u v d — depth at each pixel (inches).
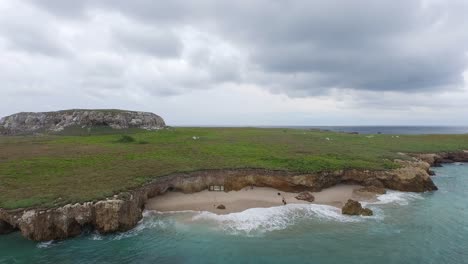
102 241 1112.8
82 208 1162.0
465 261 1005.2
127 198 1259.8
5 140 3063.5
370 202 1581.0
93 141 2906.0
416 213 1433.3
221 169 1738.4
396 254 1045.2
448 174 2373.3
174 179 1611.7
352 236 1178.0
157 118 4916.3
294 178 1710.1
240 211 1407.5
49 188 1307.8
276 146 2657.5
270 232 1203.9
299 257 1021.2
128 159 1934.1
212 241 1125.7
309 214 1393.9
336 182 1818.4
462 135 4345.5
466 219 1363.2
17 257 985.5
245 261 995.9
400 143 3326.8
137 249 1062.4
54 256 1001.5
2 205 1135.0
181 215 1352.1
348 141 3395.7
